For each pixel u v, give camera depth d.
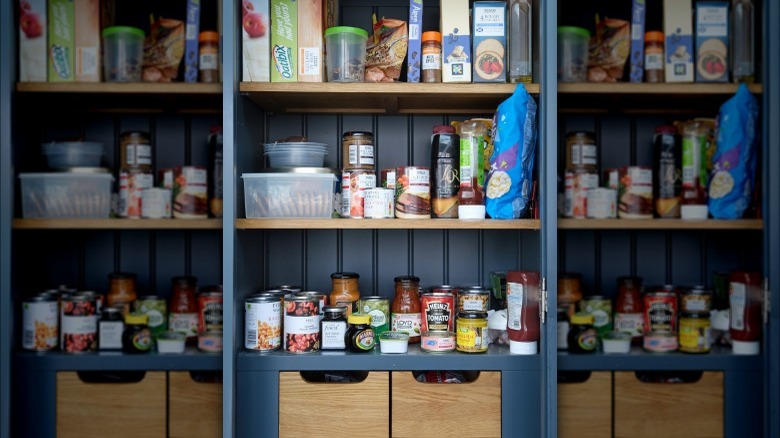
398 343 1.68
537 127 1.73
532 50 1.81
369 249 2.08
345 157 1.77
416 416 1.67
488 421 1.67
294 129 2.06
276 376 1.66
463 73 1.74
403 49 1.81
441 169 1.75
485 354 1.69
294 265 2.07
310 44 1.74
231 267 1.63
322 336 1.71
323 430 1.66
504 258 2.08
